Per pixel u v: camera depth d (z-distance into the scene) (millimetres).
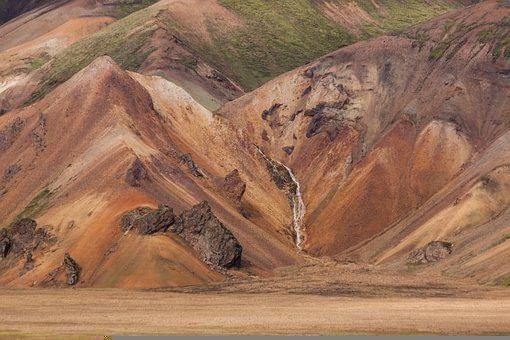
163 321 160375
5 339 141750
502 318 158000
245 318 162000
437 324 152375
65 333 147750
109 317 166750
